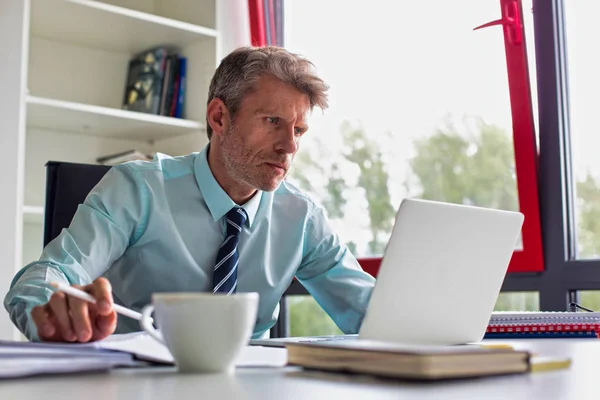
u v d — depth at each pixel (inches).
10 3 97.6
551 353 41.0
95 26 111.7
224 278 69.2
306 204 77.2
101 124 113.9
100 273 66.4
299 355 30.8
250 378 28.0
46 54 115.4
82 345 31.6
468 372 27.0
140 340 37.6
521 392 24.0
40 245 113.8
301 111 70.2
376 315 45.4
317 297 77.4
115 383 26.6
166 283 71.7
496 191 99.7
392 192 109.8
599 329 59.0
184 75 120.4
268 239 74.2
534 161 95.0
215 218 72.0
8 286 93.4
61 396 23.5
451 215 46.9
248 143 69.5
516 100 96.3
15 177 95.2
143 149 126.0
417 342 47.3
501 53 98.7
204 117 117.7
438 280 47.2
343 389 24.7
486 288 50.2
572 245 94.0
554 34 94.3
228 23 121.4
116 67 121.7
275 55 70.4
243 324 29.5
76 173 73.9
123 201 69.1
